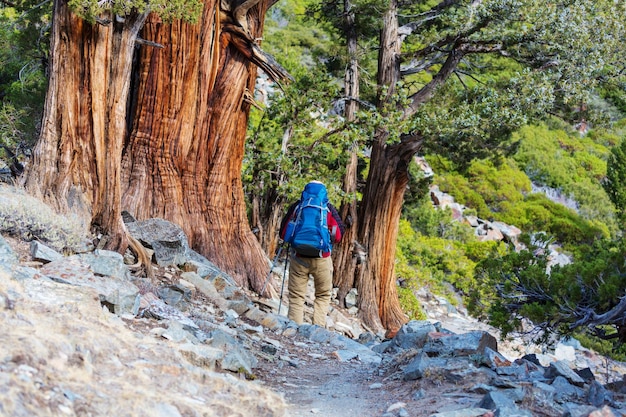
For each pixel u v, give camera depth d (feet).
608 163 121.70
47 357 12.63
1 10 65.05
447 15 61.82
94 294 18.88
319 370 23.85
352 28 65.67
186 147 36.65
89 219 28.58
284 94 53.62
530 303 24.57
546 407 16.51
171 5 28.32
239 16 38.34
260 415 15.03
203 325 24.18
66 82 28.89
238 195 39.75
